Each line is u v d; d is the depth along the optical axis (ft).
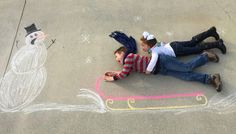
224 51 14.88
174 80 14.25
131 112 13.35
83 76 14.53
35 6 17.47
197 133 12.70
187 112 13.29
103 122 13.09
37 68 14.90
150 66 13.82
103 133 12.80
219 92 13.79
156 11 16.90
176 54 14.62
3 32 16.39
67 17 16.84
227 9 16.89
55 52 15.44
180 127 12.88
